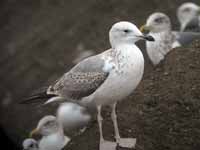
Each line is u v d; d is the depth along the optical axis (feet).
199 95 33.32
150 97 34.53
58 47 62.54
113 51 30.50
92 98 30.94
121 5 65.67
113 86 30.01
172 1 64.64
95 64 30.76
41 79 59.00
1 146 53.16
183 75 35.42
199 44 38.11
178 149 30.76
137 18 63.36
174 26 61.31
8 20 70.59
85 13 66.28
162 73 36.65
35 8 70.79
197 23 49.62
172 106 33.17
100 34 62.44
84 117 45.19
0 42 67.36
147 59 49.93
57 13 68.23
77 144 33.86
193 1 64.13
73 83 31.58
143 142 31.53
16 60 63.10
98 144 32.68
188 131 31.42
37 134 44.86
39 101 33.94
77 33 63.72
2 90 59.93
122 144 31.22
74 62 59.36
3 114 56.75
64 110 45.83
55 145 42.14
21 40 66.03
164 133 31.73
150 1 64.95
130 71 29.63
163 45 42.98
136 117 33.53
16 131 54.08
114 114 31.45
